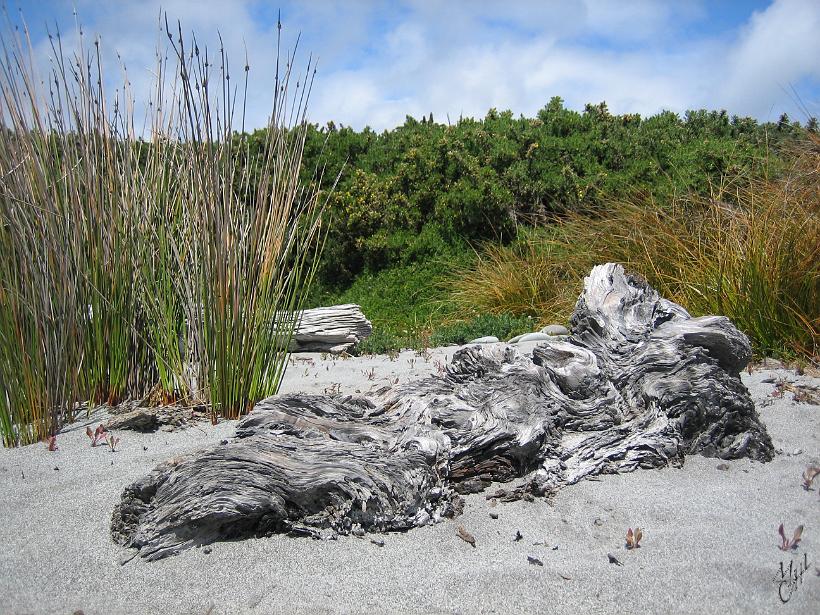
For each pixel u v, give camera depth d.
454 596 2.54
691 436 3.66
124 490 3.14
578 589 2.54
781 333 5.62
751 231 6.22
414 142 11.28
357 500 3.00
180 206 4.78
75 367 4.45
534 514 3.10
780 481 3.33
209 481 2.96
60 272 4.28
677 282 6.76
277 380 4.66
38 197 4.30
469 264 9.58
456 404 3.65
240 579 2.69
